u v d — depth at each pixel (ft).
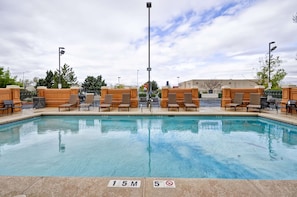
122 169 12.39
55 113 29.22
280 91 36.91
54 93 38.93
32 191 6.79
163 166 12.87
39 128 23.27
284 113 28.55
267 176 11.38
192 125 24.89
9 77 66.90
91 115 28.84
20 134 20.62
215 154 14.98
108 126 24.45
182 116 28.73
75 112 29.73
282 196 6.49
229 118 28.48
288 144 17.22
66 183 7.39
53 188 7.00
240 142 17.97
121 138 19.38
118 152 15.47
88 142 18.03
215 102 48.34
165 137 19.72
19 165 12.91
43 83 117.19
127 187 7.10
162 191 6.82
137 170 12.26
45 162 13.41
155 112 29.91
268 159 13.96
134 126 24.45
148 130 22.58
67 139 18.94
